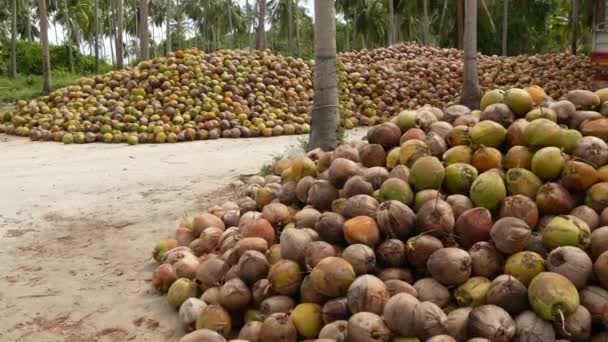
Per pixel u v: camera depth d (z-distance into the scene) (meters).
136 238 5.04
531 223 3.11
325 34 6.30
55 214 5.84
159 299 3.89
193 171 7.75
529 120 3.63
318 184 3.84
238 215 4.55
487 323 2.65
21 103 13.08
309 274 3.22
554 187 3.18
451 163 3.51
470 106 11.18
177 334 3.47
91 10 43.19
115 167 8.28
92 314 3.72
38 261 4.60
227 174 7.45
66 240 5.07
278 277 3.27
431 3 29.11
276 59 13.70
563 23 27.28
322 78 6.36
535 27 30.00
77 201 6.33
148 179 7.33
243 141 10.80
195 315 3.38
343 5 37.66
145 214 5.73
